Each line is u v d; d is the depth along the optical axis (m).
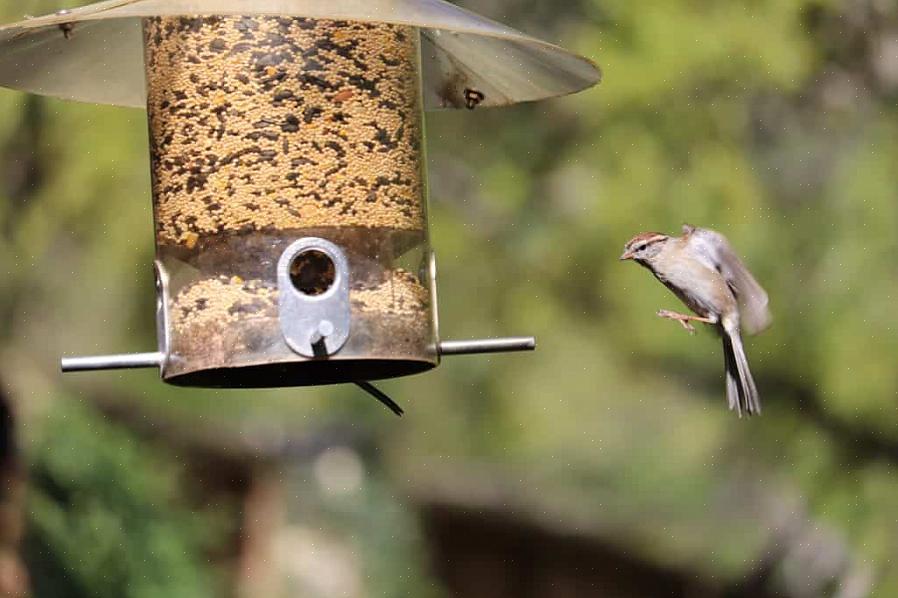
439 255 15.09
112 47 7.91
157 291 7.39
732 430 15.52
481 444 17.92
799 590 16.12
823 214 14.30
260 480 16.22
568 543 20.03
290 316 7.10
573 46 14.12
